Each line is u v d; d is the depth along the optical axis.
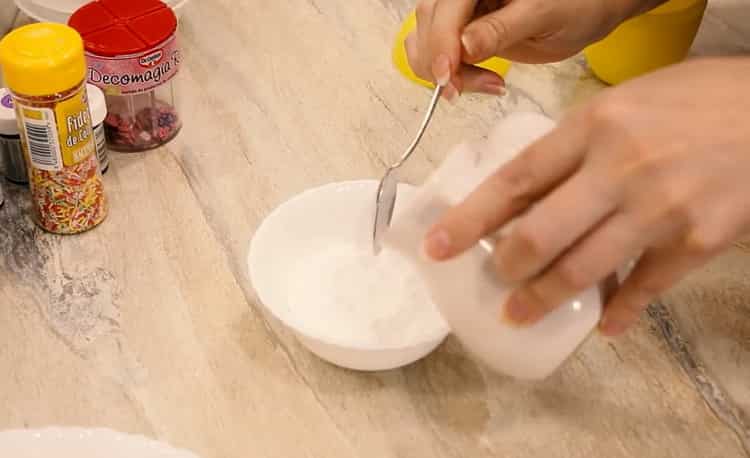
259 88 1.01
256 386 0.83
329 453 0.80
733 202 0.66
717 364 0.85
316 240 0.88
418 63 0.87
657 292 0.70
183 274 0.88
